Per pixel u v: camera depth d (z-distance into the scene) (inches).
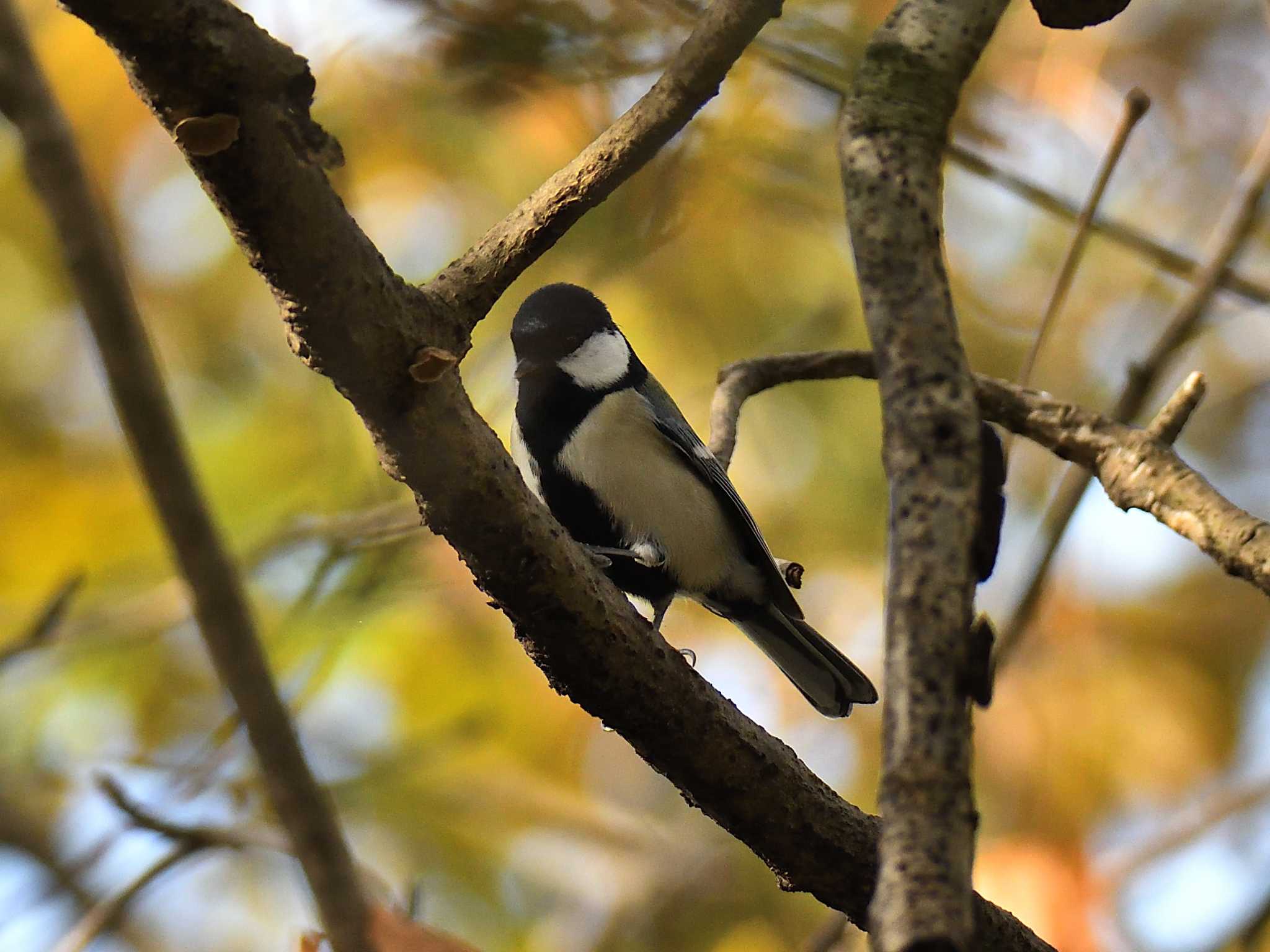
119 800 195.3
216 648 134.8
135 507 405.7
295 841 132.3
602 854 426.9
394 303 170.4
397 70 338.0
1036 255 451.2
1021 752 423.2
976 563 104.3
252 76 143.9
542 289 367.2
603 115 309.0
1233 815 399.9
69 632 309.9
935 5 127.0
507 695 419.8
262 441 399.9
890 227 112.3
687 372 402.6
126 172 390.0
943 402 102.0
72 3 137.5
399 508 318.7
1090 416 239.9
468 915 399.9
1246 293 343.3
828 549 424.2
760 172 349.1
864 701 375.2
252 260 162.7
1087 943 378.9
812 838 219.9
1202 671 434.9
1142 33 446.0
